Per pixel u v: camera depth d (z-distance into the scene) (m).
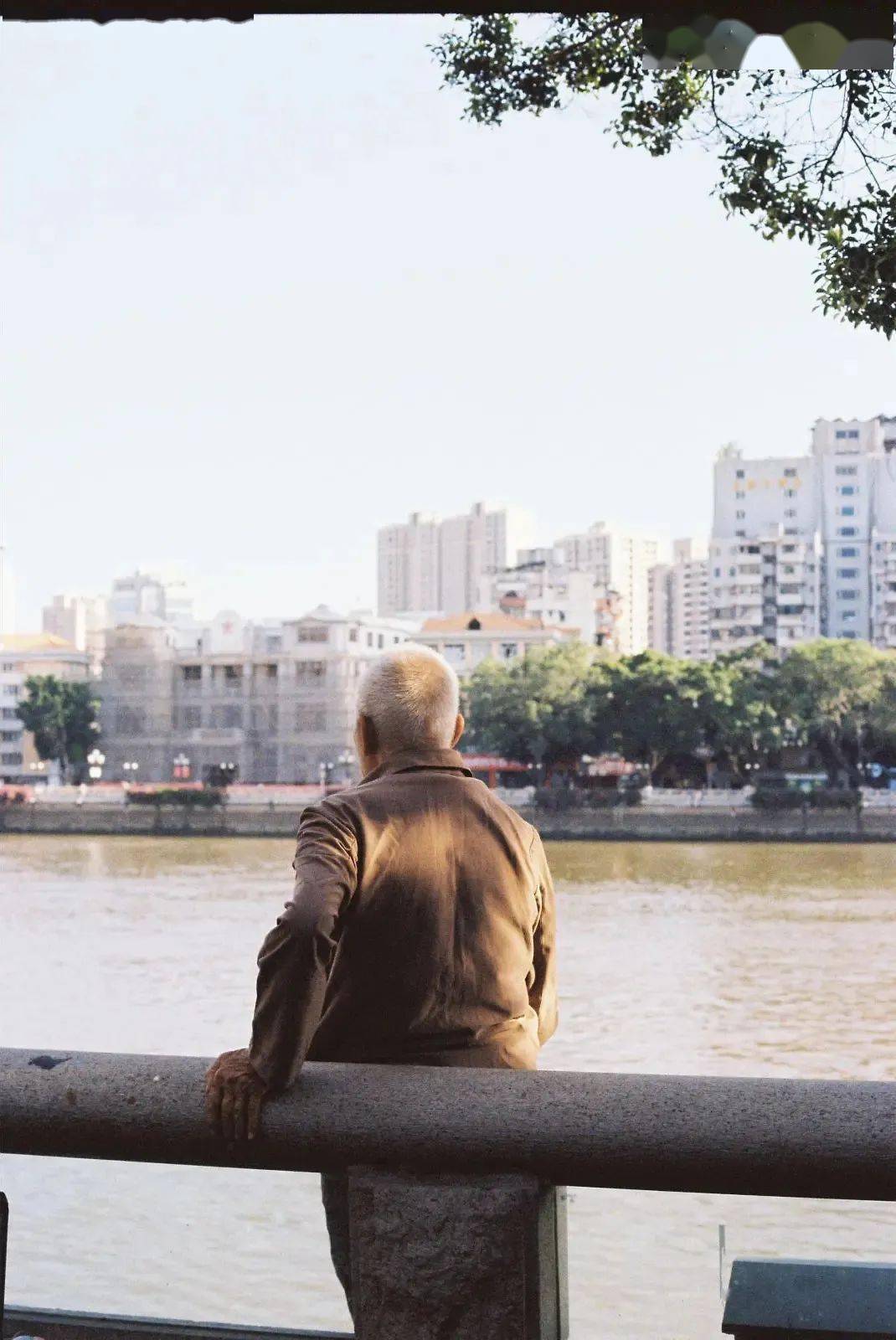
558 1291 2.38
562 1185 2.32
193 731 141.00
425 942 2.50
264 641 145.88
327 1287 2.47
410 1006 2.50
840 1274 2.29
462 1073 2.34
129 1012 28.33
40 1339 2.48
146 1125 2.38
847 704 104.00
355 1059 2.53
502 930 2.58
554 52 4.56
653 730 104.00
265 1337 2.47
